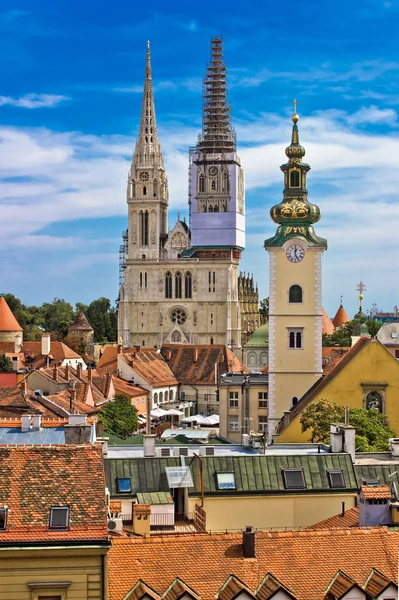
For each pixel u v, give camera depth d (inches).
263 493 2770.7
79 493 1964.8
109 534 2007.9
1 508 1919.3
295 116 5772.6
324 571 1972.2
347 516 2554.1
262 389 6254.9
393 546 2021.4
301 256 5659.5
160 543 1978.3
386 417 4788.4
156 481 2753.4
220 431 6348.4
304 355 5654.5
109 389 7741.1
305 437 4495.6
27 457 2025.1
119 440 4852.4
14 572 1860.2
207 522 2736.2
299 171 5753.0
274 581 1923.0
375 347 4820.4
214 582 1931.6
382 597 1920.5
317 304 5654.5
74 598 1870.1
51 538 1872.5
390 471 2886.3
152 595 1873.8
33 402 4943.4
